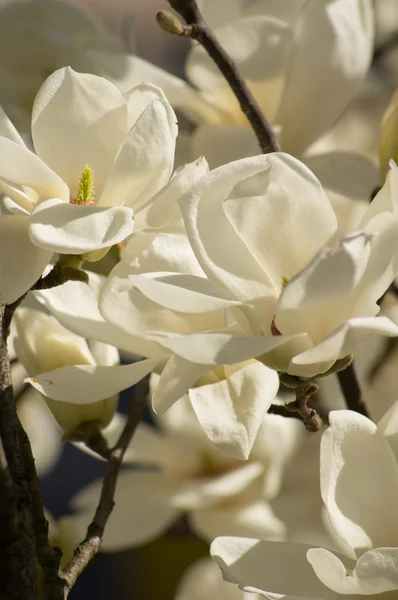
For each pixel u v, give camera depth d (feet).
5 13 5.18
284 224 4.16
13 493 3.98
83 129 4.38
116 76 5.13
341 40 5.09
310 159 5.15
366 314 4.08
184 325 4.29
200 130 5.06
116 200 4.31
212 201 4.13
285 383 4.23
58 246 4.17
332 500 4.25
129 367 4.35
